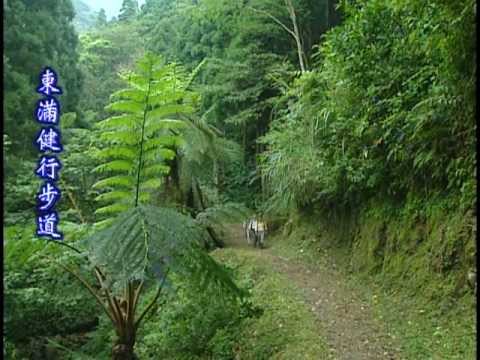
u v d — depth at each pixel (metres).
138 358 6.00
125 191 5.54
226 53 16.66
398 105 6.22
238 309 6.57
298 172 9.75
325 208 10.06
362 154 7.72
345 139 8.03
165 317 6.76
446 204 5.97
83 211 7.75
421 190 6.62
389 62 6.54
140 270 4.03
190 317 6.66
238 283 7.88
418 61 6.11
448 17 4.07
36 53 12.80
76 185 7.76
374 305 6.24
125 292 5.32
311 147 9.22
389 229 7.24
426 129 5.75
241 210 5.72
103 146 7.91
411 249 6.50
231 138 17.31
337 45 7.05
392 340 5.04
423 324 5.25
